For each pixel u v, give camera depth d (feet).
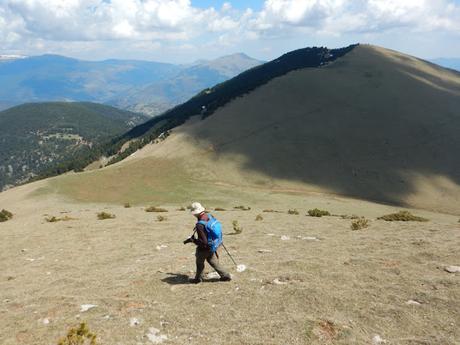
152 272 41.70
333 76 535.19
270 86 507.30
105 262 50.14
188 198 247.91
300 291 31.86
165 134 451.94
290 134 384.47
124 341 25.34
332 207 226.79
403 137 379.76
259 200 246.27
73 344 23.31
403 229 64.39
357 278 35.09
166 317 28.78
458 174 326.85
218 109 481.05
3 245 70.28
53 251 60.90
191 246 57.26
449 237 53.11
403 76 540.11
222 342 24.54
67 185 264.31
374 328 25.91
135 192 262.47
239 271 39.24
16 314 31.86
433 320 26.55
